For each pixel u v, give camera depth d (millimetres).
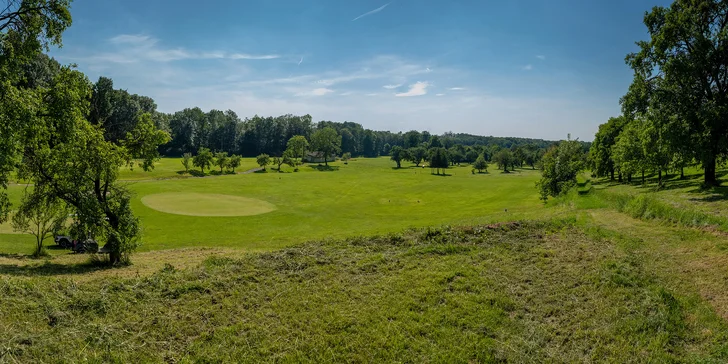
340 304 9797
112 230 17297
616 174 63344
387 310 9477
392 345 8016
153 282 10852
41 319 8352
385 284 11086
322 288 10781
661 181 34875
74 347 7500
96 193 18062
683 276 11055
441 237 15820
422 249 14344
